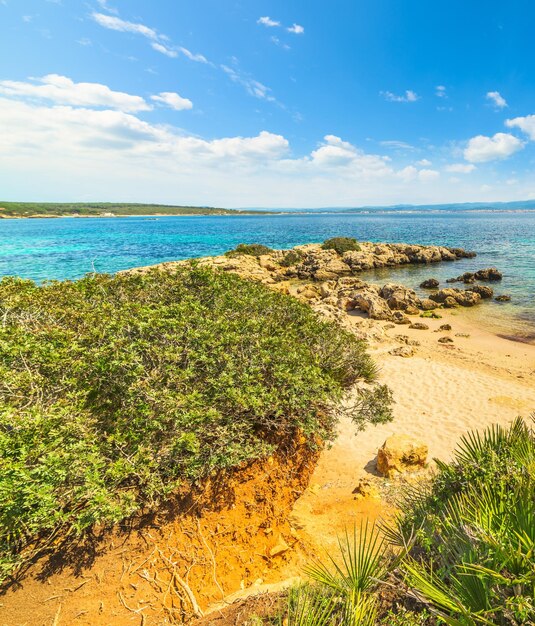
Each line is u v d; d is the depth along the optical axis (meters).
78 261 40.62
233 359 5.23
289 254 39.75
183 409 4.16
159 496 4.03
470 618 2.04
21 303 6.48
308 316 7.86
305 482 5.68
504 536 2.42
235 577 3.92
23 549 3.51
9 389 4.26
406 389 11.19
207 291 7.52
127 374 4.45
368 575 3.00
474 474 3.65
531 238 60.81
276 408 4.68
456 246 51.66
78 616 3.24
